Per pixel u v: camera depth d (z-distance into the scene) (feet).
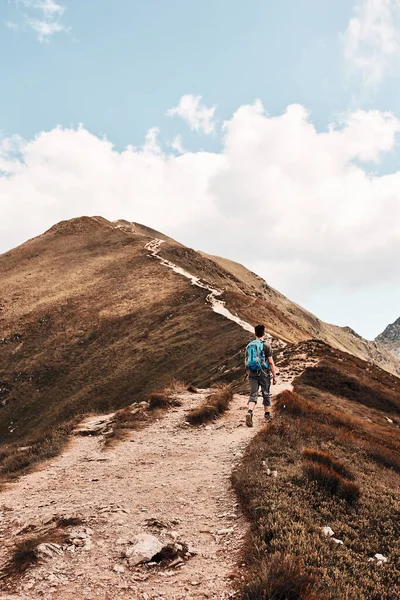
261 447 33.63
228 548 19.81
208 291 258.37
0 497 29.48
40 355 240.32
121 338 231.91
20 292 320.91
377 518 24.38
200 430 45.73
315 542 19.33
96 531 21.67
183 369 180.75
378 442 54.85
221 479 29.71
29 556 18.69
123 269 328.29
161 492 27.73
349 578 17.48
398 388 115.34
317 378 99.60
